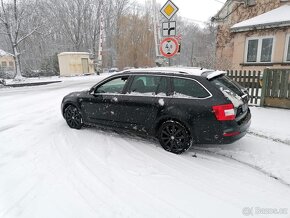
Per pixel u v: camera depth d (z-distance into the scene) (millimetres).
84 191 3541
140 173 4074
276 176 4059
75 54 33062
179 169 4242
